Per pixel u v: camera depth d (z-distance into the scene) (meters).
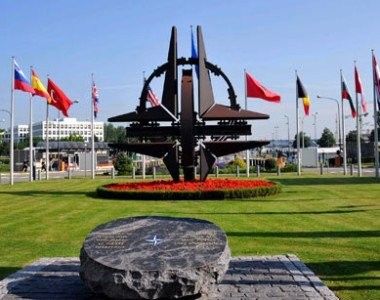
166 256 6.78
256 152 82.50
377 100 31.27
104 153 71.56
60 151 68.62
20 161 68.88
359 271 8.45
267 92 30.86
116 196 20.38
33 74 30.36
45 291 7.42
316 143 100.19
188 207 17.25
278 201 18.98
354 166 55.41
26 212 16.91
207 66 22.47
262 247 10.51
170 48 22.25
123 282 6.40
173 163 22.45
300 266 8.69
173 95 22.20
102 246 7.08
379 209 16.53
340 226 13.03
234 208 16.91
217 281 6.75
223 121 22.33
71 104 32.44
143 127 22.47
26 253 10.34
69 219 15.05
